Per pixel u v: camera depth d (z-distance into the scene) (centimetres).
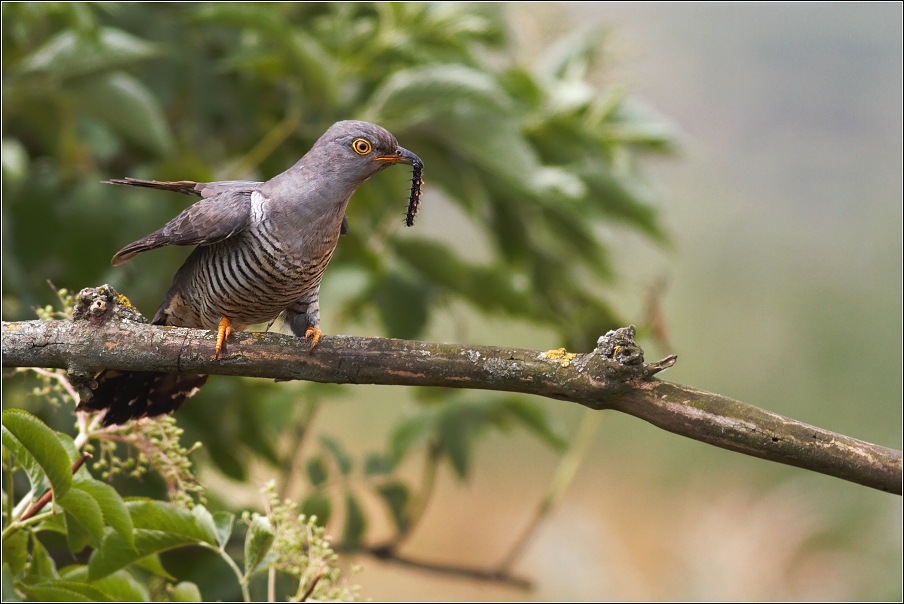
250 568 575
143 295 879
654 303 1038
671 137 1029
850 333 2320
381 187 943
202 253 669
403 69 918
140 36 906
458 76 808
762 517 1827
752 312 2406
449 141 837
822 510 1833
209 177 849
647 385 492
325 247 657
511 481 2086
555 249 1060
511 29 1073
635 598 1702
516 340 2150
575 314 1034
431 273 941
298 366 530
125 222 807
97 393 612
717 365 2320
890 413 2234
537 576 1767
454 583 1741
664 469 2119
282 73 877
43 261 805
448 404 978
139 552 558
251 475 930
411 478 1984
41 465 509
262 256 636
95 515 525
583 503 2036
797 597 1677
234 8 773
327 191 641
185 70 918
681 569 1747
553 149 959
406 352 520
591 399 497
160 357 534
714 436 488
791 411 2253
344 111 923
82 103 792
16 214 801
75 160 862
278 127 975
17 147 785
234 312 674
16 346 533
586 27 1056
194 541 567
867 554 1764
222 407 899
